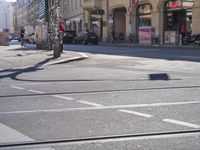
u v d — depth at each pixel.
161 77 16.14
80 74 17.72
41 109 9.66
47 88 13.37
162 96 11.39
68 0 89.50
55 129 7.70
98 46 47.72
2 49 38.09
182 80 15.04
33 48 39.78
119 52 33.75
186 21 48.47
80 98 11.23
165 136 7.14
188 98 11.00
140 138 7.03
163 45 46.31
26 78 16.56
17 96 11.74
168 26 51.31
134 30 57.88
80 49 39.50
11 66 21.72
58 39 26.20
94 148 6.49
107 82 14.77
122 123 8.09
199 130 7.53
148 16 55.00
